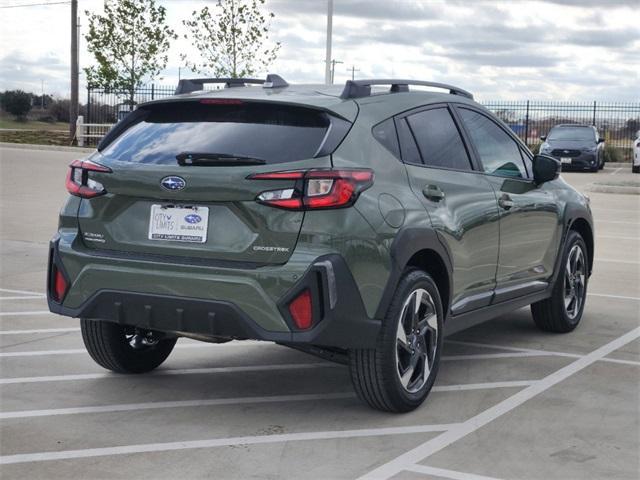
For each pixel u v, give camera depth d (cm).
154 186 464
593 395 540
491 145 608
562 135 2978
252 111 481
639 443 456
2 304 785
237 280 443
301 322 440
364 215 456
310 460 425
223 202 454
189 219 462
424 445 448
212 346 655
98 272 474
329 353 486
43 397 523
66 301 489
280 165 448
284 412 500
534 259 645
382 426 477
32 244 1112
